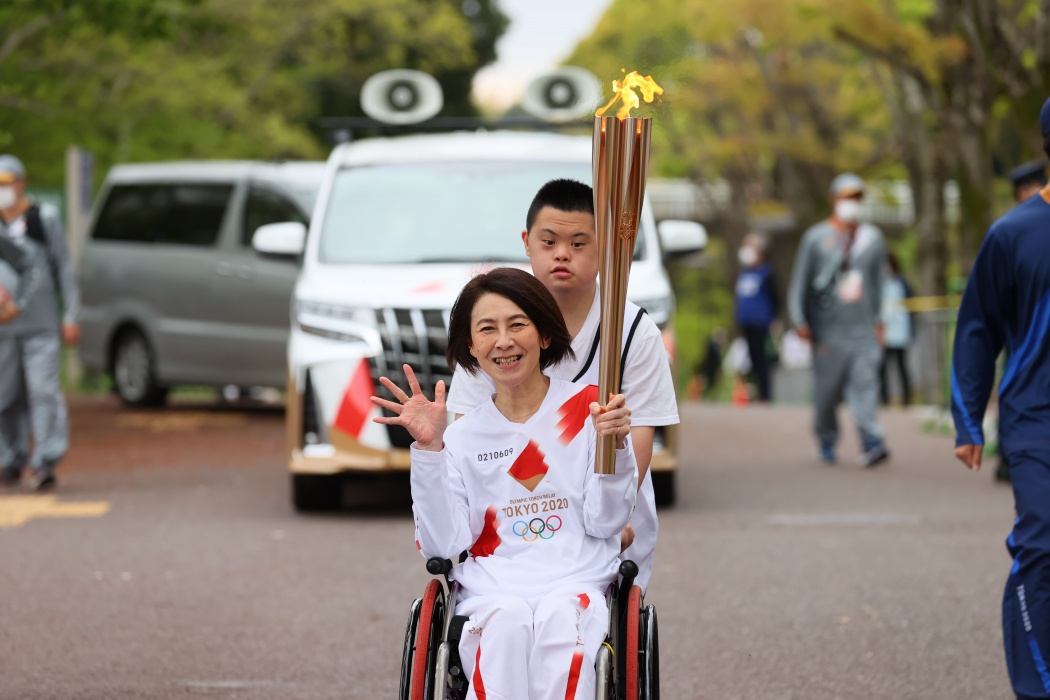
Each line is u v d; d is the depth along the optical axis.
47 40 50.56
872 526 23.73
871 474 30.06
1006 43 47.16
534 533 10.30
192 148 60.75
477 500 10.39
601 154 9.60
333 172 26.17
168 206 40.03
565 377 10.87
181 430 36.69
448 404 10.91
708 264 106.00
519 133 27.17
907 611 17.97
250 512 24.88
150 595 18.72
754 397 58.44
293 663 15.60
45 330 26.66
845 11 48.56
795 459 32.59
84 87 54.75
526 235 11.06
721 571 20.19
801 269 31.31
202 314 38.62
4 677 15.06
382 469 23.02
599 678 9.57
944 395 40.09
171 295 39.28
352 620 17.44
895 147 66.69
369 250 24.69
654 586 19.28
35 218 26.33
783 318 82.88
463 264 24.08
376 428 22.94
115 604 18.23
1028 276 12.30
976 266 12.68
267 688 14.70
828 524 23.88
